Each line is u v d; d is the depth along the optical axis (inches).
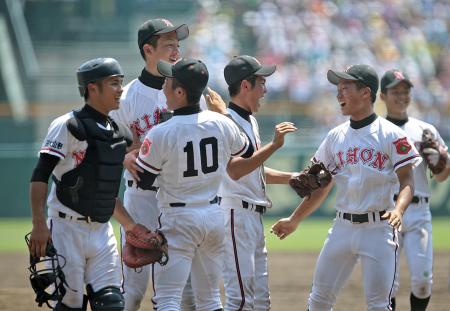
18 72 3535.9
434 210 2768.2
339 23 3622.0
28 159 2760.8
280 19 3597.4
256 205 956.0
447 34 3681.1
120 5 3870.6
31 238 813.9
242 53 3513.8
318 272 959.6
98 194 840.3
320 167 948.0
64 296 845.2
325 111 3100.4
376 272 916.0
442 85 3449.8
